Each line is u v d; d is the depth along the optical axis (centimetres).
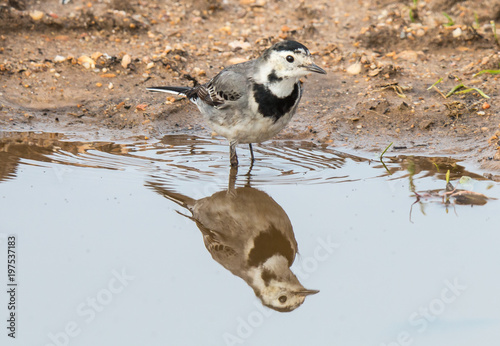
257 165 1195
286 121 1122
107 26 1620
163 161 1210
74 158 1209
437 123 1312
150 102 1408
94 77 1466
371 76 1470
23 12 1594
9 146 1251
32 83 1435
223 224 1021
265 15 1736
